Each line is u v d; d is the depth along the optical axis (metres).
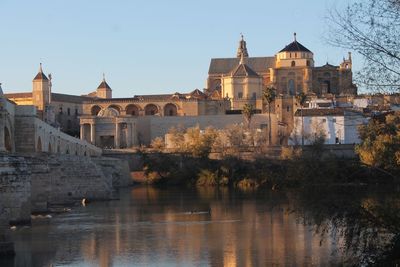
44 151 130.00
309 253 67.69
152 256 68.25
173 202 131.62
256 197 139.12
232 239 78.69
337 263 60.81
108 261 65.62
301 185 49.41
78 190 132.12
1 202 83.62
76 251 71.00
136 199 141.00
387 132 60.34
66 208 117.38
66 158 128.12
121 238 80.12
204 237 80.69
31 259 66.56
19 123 119.88
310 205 49.00
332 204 48.41
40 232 84.31
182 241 77.69
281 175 53.19
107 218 101.44
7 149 115.12
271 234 81.94
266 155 198.75
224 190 167.62
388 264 47.25
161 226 91.75
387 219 47.25
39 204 111.31
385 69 43.94
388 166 52.62
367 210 47.78
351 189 48.84
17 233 82.44
